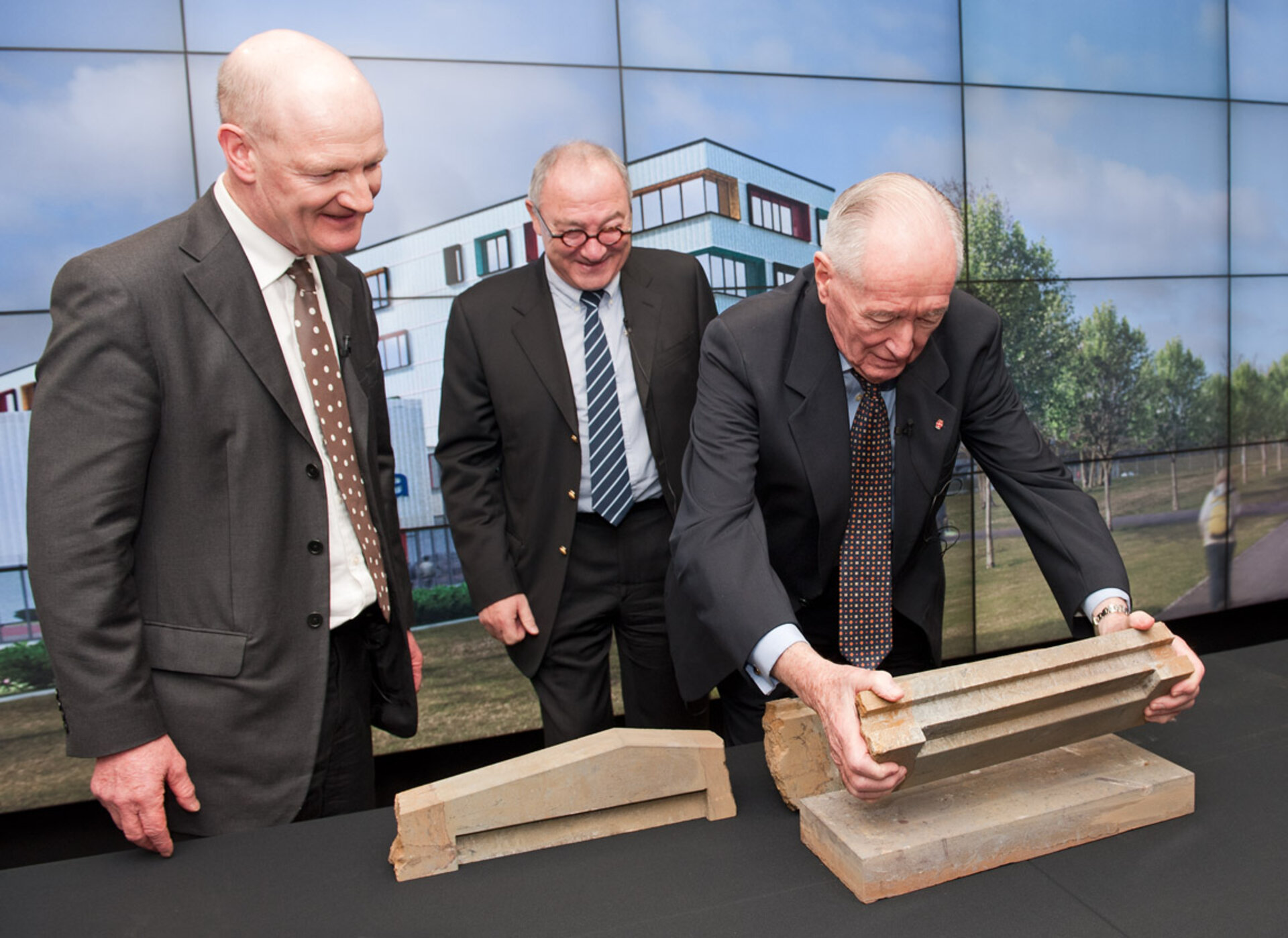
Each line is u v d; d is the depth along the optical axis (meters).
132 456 1.04
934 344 1.19
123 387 1.03
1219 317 3.36
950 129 2.98
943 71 2.96
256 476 1.13
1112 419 3.25
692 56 2.71
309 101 1.01
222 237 1.12
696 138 2.74
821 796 0.91
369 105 1.06
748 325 1.18
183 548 1.11
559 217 1.53
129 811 1.00
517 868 0.87
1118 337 3.23
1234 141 3.32
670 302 1.70
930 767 0.85
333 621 1.22
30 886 0.87
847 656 1.26
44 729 2.36
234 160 1.06
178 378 1.08
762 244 2.85
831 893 0.81
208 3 2.33
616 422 1.66
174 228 1.11
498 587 1.69
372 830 0.96
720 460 1.14
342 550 1.24
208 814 1.12
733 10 2.73
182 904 0.83
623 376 1.68
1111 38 3.12
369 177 1.09
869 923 0.76
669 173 2.72
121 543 1.03
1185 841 0.87
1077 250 3.15
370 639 1.31
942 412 1.18
